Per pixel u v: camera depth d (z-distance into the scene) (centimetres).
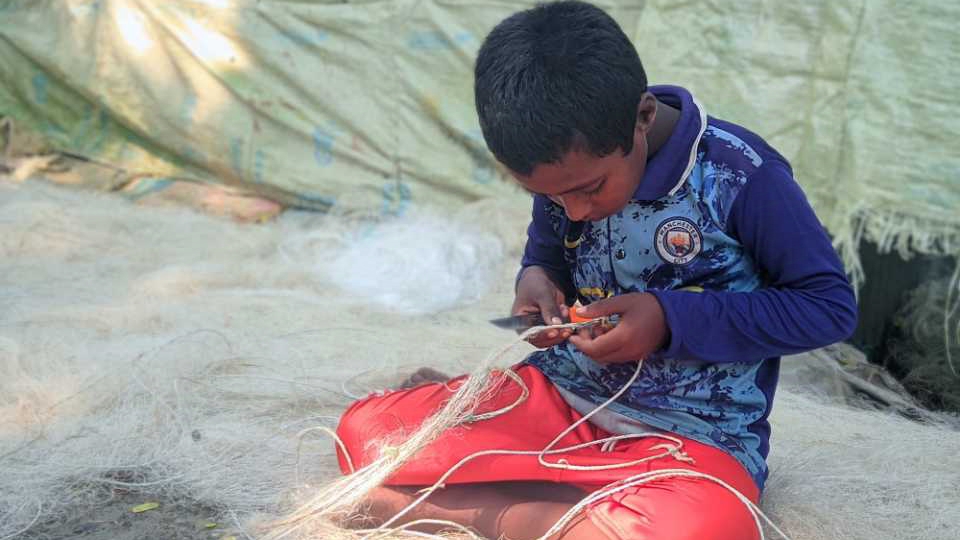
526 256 219
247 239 417
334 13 447
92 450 239
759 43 379
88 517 213
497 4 434
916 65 350
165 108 466
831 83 365
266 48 454
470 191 443
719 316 177
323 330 324
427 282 368
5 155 485
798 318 176
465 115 443
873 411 305
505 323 206
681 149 178
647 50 398
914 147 349
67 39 471
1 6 484
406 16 441
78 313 326
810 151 370
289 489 222
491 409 202
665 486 173
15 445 241
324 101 453
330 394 275
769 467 238
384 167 450
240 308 342
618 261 191
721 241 183
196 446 242
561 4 167
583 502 174
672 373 192
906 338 360
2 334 309
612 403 198
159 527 209
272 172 459
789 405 289
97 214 429
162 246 408
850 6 359
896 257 363
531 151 158
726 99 386
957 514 222
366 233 426
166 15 459
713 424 192
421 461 190
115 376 273
